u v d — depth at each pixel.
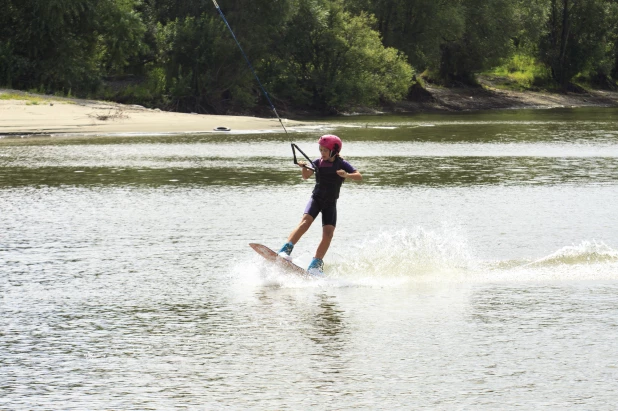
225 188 34.94
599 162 47.38
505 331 14.20
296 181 37.53
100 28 108.12
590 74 189.25
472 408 10.63
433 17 145.38
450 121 101.88
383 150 56.75
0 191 33.84
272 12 117.94
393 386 11.47
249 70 117.31
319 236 23.66
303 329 14.37
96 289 17.44
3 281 18.22
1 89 97.00
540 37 179.88
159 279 18.39
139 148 56.53
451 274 18.78
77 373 12.11
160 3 120.88
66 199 31.52
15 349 13.30
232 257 20.80
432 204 30.17
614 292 17.02
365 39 126.69
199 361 12.64
